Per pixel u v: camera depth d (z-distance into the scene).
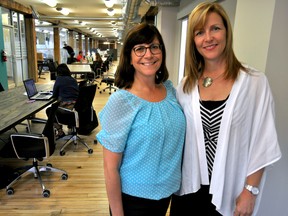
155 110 1.14
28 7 8.97
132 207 1.20
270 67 1.60
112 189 1.15
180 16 5.22
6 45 7.95
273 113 1.15
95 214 2.26
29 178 2.85
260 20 1.66
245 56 1.86
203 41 1.18
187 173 1.27
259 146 1.15
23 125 4.41
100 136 1.13
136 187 1.16
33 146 2.52
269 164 1.14
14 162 3.24
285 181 1.72
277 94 1.62
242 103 1.12
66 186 2.71
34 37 9.58
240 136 1.15
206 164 1.23
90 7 9.10
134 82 1.21
